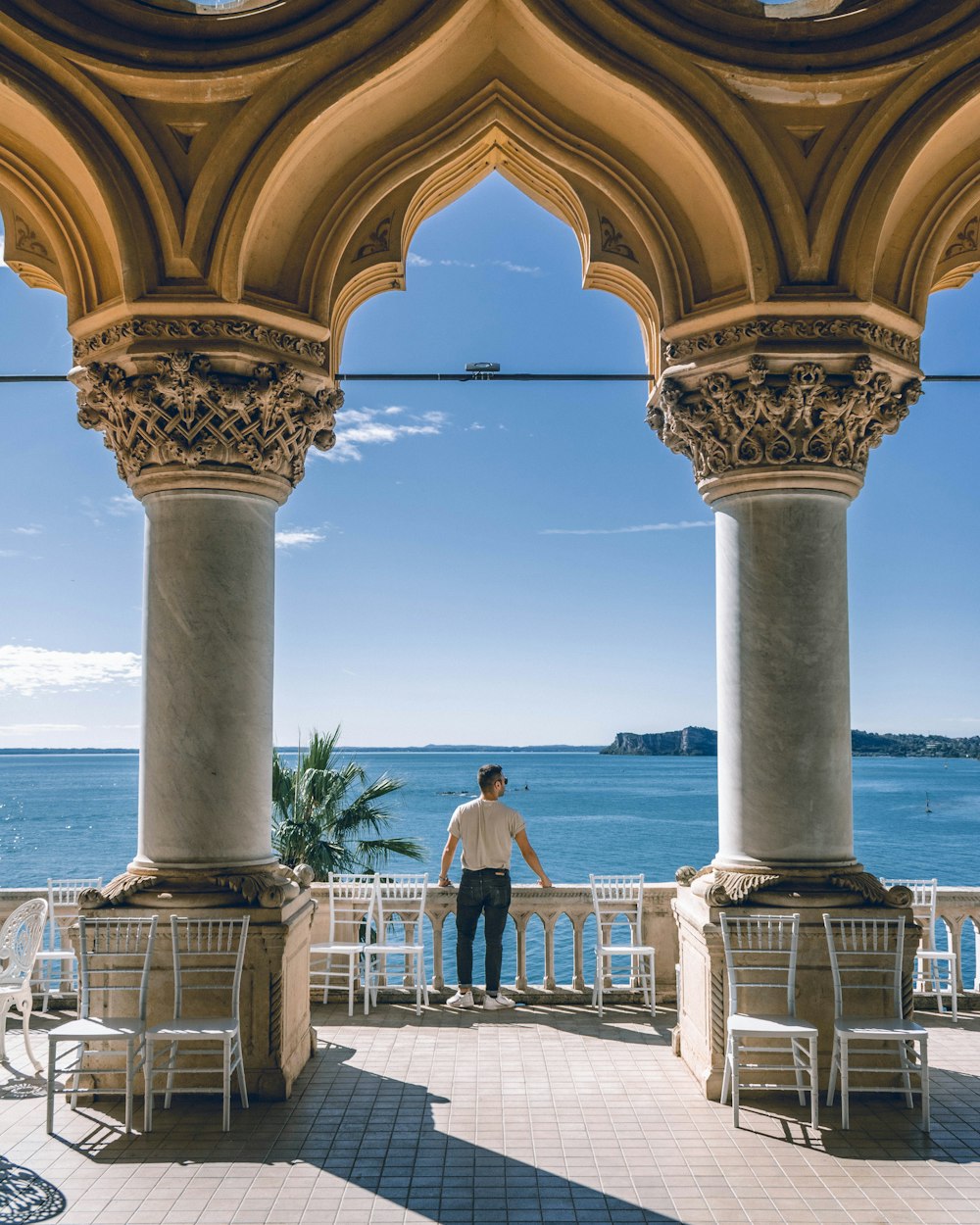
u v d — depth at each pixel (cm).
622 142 675
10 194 700
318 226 666
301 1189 484
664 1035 745
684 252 671
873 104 628
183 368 614
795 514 648
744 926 613
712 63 623
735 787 650
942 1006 828
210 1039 572
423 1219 454
